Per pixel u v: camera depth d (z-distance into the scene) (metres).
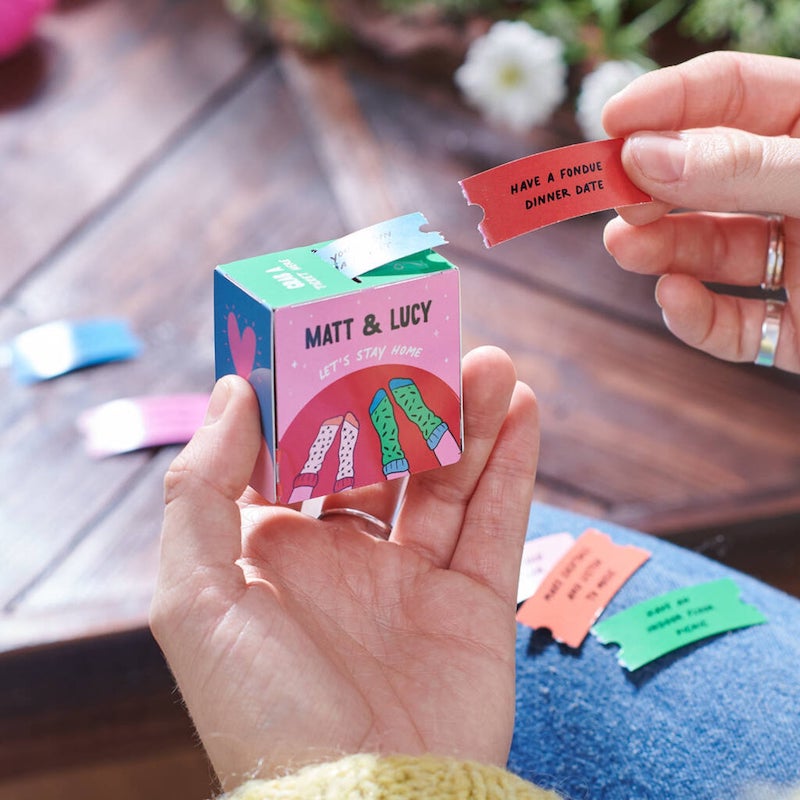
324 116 0.86
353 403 0.48
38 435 0.70
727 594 0.54
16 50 0.92
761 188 0.50
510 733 0.48
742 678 0.51
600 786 0.50
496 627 0.49
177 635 0.46
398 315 0.48
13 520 0.66
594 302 0.76
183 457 0.47
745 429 0.71
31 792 0.71
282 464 0.48
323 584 0.49
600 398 0.72
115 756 0.67
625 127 0.52
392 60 0.90
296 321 0.47
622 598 0.54
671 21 0.90
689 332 0.56
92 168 0.83
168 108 0.88
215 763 0.47
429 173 0.82
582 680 0.52
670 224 0.55
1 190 0.81
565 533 0.57
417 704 0.47
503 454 0.50
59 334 0.73
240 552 0.47
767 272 0.55
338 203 0.80
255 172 0.83
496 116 0.83
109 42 0.94
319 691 0.46
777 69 0.53
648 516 0.67
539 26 0.87
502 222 0.50
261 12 0.94
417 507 0.51
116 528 0.66
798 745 0.50
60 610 0.63
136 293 0.76
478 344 0.73
